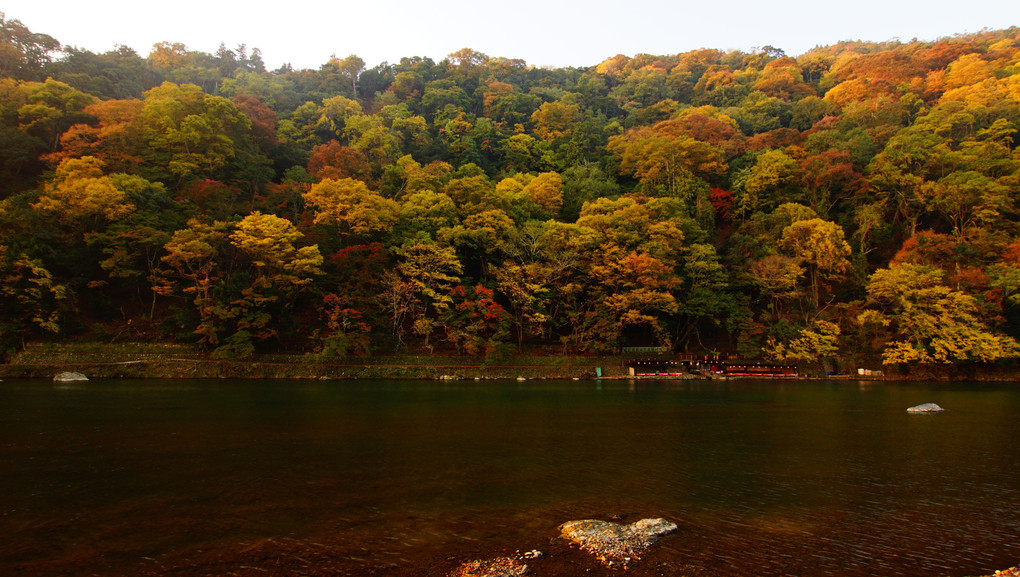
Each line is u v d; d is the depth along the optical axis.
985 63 110.94
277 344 58.84
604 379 61.56
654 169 90.19
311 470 21.25
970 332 57.16
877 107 103.94
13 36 85.19
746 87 145.50
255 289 55.94
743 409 38.94
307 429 29.69
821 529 15.34
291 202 73.31
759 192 87.50
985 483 20.16
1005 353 56.59
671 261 67.31
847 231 81.56
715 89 145.50
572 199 89.88
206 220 61.47
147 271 60.59
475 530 14.98
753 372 65.00
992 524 15.84
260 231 57.34
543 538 14.41
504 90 138.12
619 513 16.59
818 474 21.36
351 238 66.94
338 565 12.64
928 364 61.59
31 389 44.22
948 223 79.25
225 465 21.89
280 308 58.06
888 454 24.84
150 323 58.31
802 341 64.69
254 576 12.02
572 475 20.89
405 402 40.53
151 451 24.22
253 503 17.22
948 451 25.53
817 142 94.25
